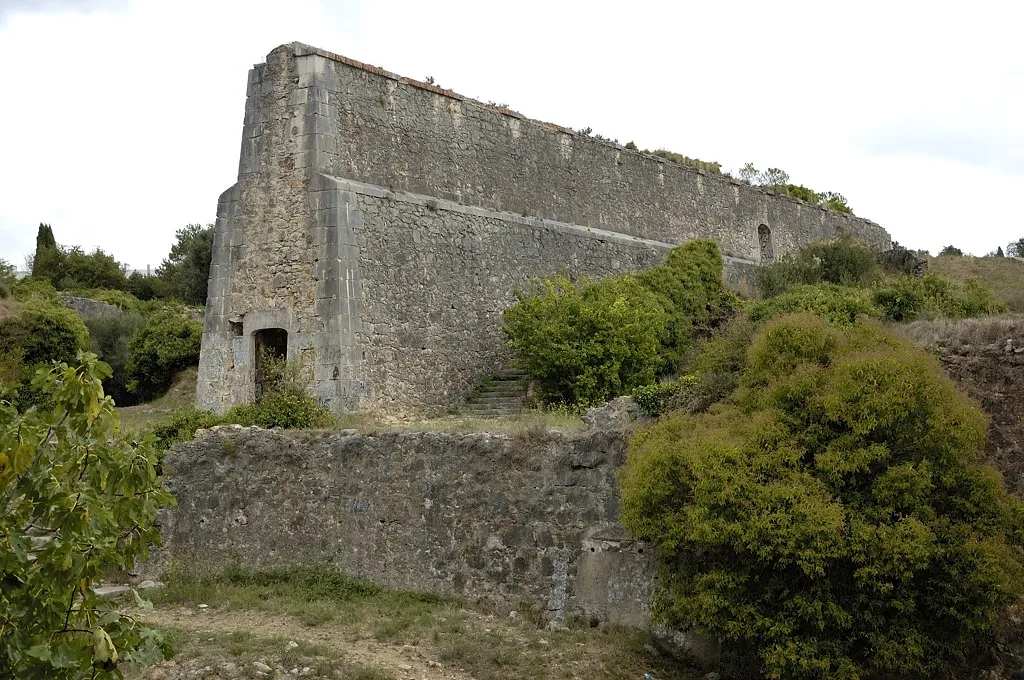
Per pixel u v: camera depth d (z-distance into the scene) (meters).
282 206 15.83
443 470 11.35
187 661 8.62
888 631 7.80
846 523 7.89
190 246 41.31
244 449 12.61
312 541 12.00
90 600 5.73
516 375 17.73
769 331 9.63
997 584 7.58
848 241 24.52
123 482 5.82
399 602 10.89
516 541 10.72
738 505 8.09
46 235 43.62
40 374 5.80
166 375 24.91
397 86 17.25
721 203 27.03
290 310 15.48
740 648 8.63
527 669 8.73
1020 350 10.20
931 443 8.20
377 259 15.95
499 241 18.69
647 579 9.75
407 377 16.08
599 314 16.19
